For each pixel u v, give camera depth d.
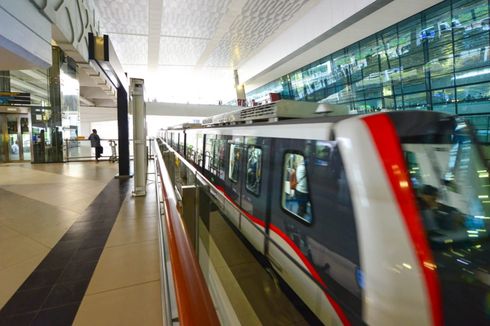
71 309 2.11
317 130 2.15
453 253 1.55
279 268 2.65
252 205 3.32
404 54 9.18
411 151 1.71
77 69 13.81
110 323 1.96
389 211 1.53
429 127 1.84
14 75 11.98
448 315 1.44
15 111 12.02
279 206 2.71
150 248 3.18
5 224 3.98
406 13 8.52
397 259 1.48
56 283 2.46
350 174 1.72
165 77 20.92
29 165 11.38
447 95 8.03
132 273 2.63
